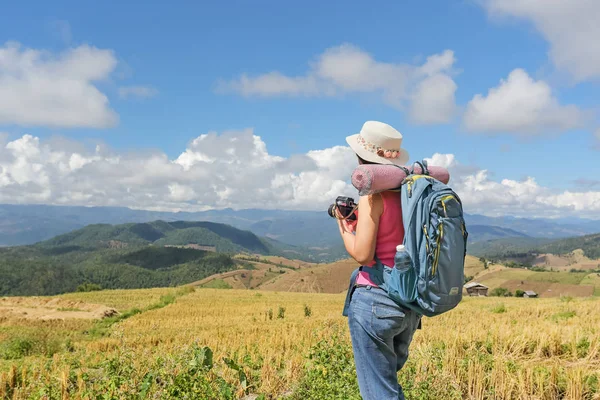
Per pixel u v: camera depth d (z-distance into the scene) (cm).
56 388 678
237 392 585
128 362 732
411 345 838
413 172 288
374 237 278
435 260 256
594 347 759
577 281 18538
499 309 2239
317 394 515
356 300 292
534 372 608
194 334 1950
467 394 578
